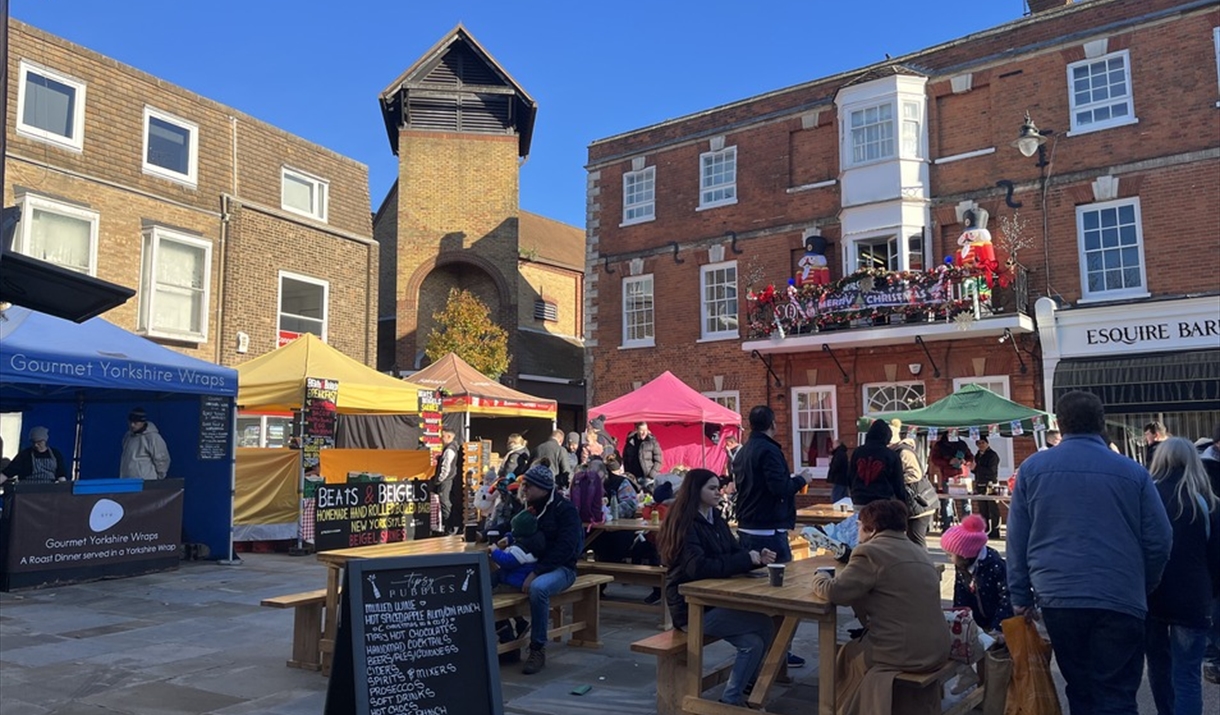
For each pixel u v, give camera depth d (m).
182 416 12.57
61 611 8.52
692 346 21.66
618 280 23.20
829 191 20.05
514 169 27.47
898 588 4.57
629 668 6.51
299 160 20.44
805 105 20.55
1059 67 17.42
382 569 4.23
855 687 4.70
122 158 16.55
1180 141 15.98
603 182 23.83
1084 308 16.39
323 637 6.39
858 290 18.31
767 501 6.40
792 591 4.93
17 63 14.95
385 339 28.48
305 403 12.77
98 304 4.32
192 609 8.63
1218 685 6.02
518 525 6.46
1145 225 16.22
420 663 4.20
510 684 6.04
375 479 13.28
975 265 17.20
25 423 13.46
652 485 12.19
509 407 16.88
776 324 19.50
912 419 14.23
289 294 19.86
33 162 15.01
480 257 26.80
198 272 17.75
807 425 19.86
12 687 5.84
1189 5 16.06
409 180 26.89
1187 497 4.69
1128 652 3.91
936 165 18.77
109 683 5.95
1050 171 17.28
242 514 13.20
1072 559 4.00
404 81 27.34
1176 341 15.55
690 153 22.38
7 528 9.54
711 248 21.62
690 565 5.36
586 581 7.10
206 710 5.36
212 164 18.28
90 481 10.28
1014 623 4.64
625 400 15.44
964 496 14.02
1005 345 17.39
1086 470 4.11
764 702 4.96
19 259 3.80
